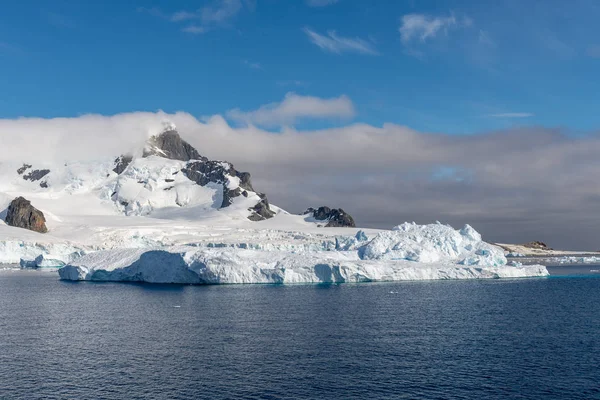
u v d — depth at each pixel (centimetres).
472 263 17962
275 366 6756
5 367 6794
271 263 15738
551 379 6278
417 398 5669
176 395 5766
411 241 17988
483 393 5819
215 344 7900
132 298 13312
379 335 8519
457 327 9200
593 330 8994
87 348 7731
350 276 15525
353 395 5747
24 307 11994
